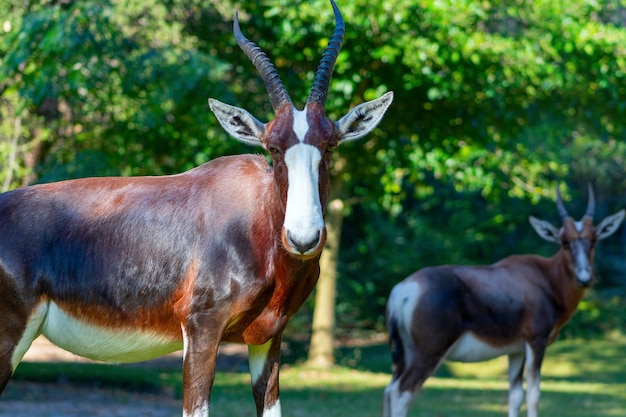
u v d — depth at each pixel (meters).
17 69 27.30
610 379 38.50
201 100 28.53
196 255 11.84
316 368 37.97
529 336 22.53
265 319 11.94
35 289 11.93
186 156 33.38
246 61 34.22
